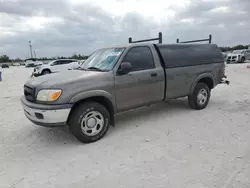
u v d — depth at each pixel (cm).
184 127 402
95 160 291
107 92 354
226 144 322
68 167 276
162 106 562
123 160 287
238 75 1219
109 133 386
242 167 258
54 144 350
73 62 1836
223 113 479
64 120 317
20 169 276
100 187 232
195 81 489
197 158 284
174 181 236
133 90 391
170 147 320
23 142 362
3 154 319
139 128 406
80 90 325
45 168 276
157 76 421
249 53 2441
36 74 1684
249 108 514
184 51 476
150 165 271
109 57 398
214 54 536
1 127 439
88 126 341
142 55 411
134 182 238
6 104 669
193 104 503
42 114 310
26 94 355
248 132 366
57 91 309
